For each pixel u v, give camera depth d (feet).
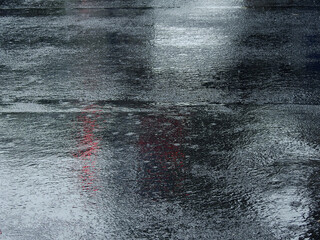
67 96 18.52
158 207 11.30
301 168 13.02
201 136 14.99
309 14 30.42
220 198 11.64
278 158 13.58
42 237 10.31
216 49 24.04
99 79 20.25
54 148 14.37
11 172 13.01
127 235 10.32
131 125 15.85
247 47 24.31
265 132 15.25
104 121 16.19
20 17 30.42
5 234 10.42
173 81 19.97
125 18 29.89
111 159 13.62
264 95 18.43
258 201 11.50
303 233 10.34
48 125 15.96
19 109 17.33
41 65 22.04
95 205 11.41
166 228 10.53
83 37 26.21
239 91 18.85
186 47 24.38
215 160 13.51
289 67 21.48
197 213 11.05
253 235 10.28
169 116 16.55
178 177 12.60
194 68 21.47
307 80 19.97
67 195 11.85
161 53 23.52
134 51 23.86
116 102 17.87
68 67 21.76
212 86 19.40
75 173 12.90
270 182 12.33
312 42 25.00
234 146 14.33
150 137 14.98
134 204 11.43
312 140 14.69
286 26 27.86
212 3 33.47
